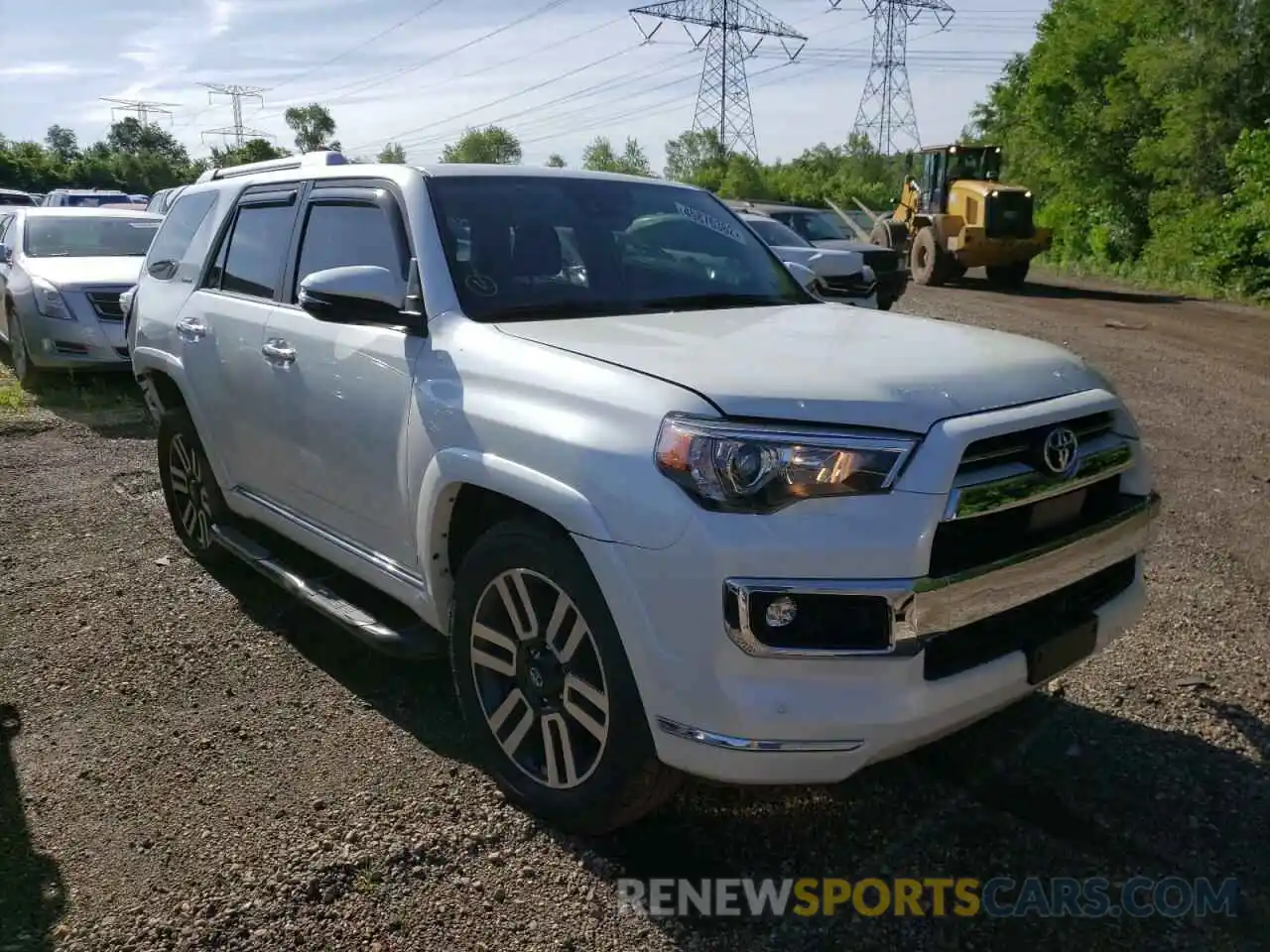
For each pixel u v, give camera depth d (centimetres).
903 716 243
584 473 261
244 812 306
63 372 959
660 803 280
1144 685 381
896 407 251
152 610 457
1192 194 2305
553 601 288
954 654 260
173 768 331
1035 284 2266
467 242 350
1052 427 268
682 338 302
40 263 976
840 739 241
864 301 1106
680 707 248
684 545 243
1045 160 2869
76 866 283
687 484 245
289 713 367
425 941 255
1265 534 553
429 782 321
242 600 468
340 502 372
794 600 239
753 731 240
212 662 407
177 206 541
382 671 399
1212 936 257
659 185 429
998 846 292
